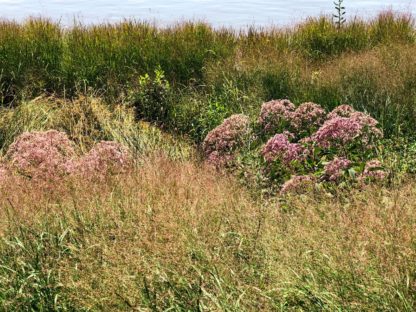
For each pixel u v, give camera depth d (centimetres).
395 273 374
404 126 795
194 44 1124
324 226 442
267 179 620
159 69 1015
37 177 593
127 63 1070
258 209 502
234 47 1161
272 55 1108
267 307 379
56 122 884
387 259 386
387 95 863
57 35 1112
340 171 557
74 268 414
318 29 1308
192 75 1075
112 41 1102
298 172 611
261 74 1012
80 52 1062
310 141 638
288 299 385
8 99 992
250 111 909
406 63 975
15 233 470
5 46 1045
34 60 1038
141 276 399
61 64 1034
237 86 1004
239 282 398
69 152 695
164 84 1011
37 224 482
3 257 443
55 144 693
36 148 637
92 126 871
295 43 1259
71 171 609
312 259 405
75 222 473
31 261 433
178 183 542
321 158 610
